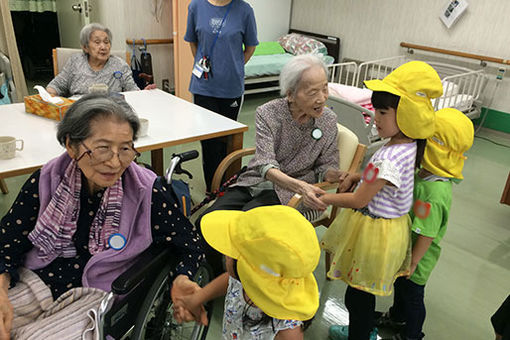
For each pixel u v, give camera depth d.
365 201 1.36
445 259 2.47
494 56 4.55
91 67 2.90
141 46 5.04
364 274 1.44
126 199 1.27
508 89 4.60
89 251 1.27
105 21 4.92
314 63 1.69
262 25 6.11
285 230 0.88
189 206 1.64
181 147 3.76
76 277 1.30
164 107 2.57
